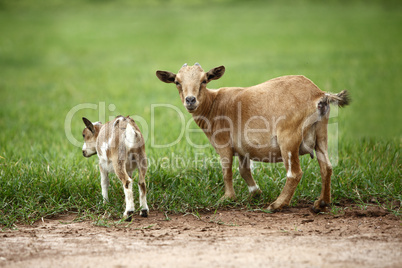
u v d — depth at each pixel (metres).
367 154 13.00
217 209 10.44
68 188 10.79
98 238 8.60
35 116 20.66
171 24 60.84
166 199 10.58
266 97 10.10
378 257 7.40
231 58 38.75
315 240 8.25
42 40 51.81
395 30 49.28
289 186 10.01
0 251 7.97
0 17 67.38
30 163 12.22
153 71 34.94
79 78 33.03
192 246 8.04
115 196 10.77
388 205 10.20
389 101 23.69
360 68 32.19
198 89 10.57
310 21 57.75
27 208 10.02
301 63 34.75
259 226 9.21
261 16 63.88
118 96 25.64
